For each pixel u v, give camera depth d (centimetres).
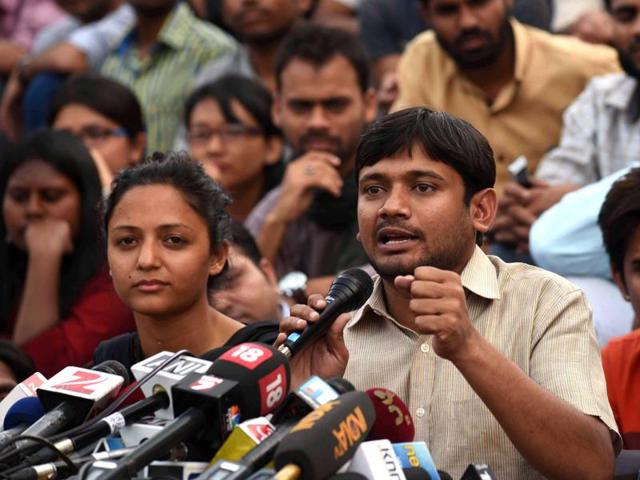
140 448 667
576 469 814
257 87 1688
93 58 2017
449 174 870
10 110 2052
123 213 921
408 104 1658
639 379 1064
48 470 684
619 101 1508
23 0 2359
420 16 1966
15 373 1253
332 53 1597
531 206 1444
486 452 877
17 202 1443
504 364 793
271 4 1861
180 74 1945
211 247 938
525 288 906
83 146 1445
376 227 870
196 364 751
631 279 1136
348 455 665
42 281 1395
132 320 1371
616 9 1486
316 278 1533
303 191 1540
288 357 823
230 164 1667
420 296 784
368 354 925
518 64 1593
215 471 653
